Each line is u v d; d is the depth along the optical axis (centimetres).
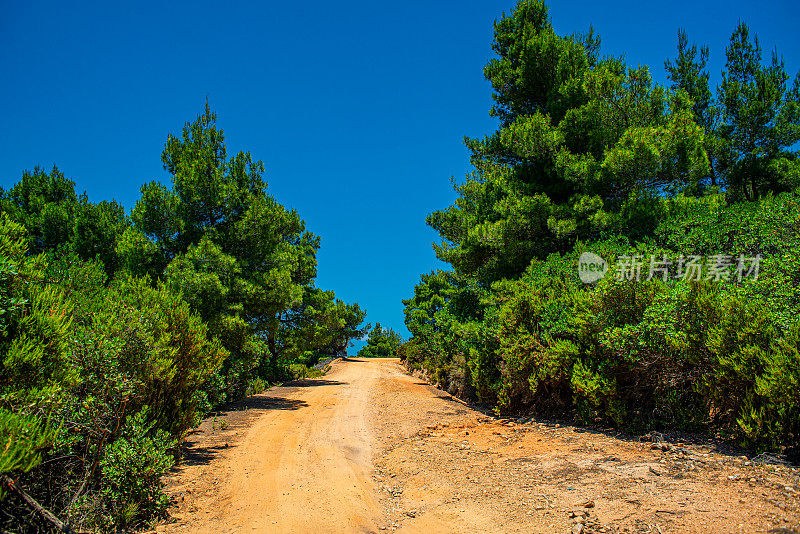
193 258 1488
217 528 499
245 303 1656
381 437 1002
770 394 527
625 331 731
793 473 475
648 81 1439
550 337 978
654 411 768
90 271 1116
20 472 411
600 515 438
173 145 1734
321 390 2003
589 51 1845
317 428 1109
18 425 371
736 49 1938
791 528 347
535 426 966
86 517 460
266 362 2348
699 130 1302
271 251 1825
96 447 510
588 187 1424
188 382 812
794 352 520
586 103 1525
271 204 2002
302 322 2541
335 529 497
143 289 870
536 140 1487
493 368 1302
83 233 1809
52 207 1852
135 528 488
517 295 1134
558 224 1382
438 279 2973
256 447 909
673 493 465
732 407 638
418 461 766
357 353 6562
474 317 1761
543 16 1780
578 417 939
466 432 980
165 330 764
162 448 564
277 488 646
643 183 1362
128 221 1967
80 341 529
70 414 490
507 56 1795
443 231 1830
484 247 1639
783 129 1744
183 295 1395
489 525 465
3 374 424
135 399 646
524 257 1537
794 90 1802
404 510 555
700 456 586
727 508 407
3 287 443
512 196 1547
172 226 1573
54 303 505
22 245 480
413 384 2270
